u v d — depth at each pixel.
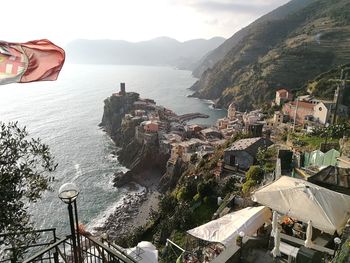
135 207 73.94
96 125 159.00
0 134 9.48
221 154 59.91
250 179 34.53
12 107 199.88
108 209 72.62
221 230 16.14
